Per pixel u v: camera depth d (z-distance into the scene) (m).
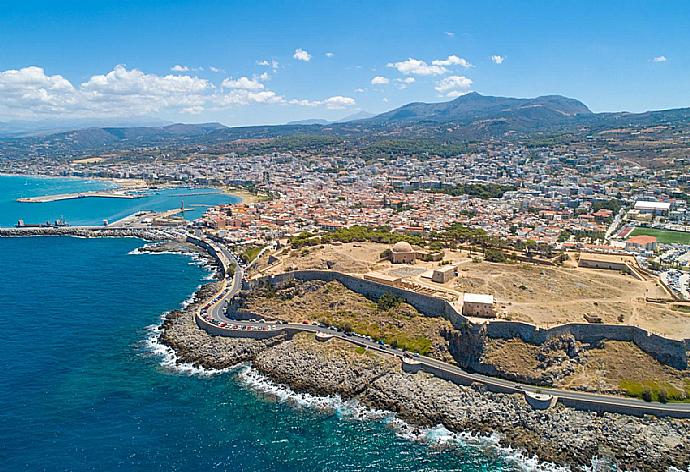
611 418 186.62
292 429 188.12
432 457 173.88
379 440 182.25
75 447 177.38
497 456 174.00
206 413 197.25
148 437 183.25
